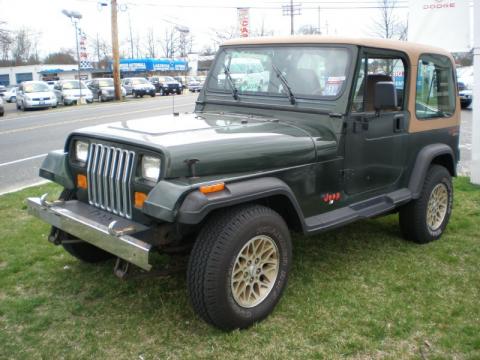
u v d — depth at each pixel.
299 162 3.77
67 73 62.41
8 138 13.82
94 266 4.57
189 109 22.47
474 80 7.29
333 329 3.48
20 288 4.15
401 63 4.61
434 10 8.38
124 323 3.58
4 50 60.75
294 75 4.30
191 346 3.29
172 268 3.80
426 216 5.04
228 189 3.19
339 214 4.12
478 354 3.22
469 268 4.53
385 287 4.13
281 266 3.62
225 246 3.19
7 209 6.35
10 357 3.20
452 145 5.50
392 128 4.56
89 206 3.88
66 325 3.57
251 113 4.49
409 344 3.33
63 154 4.11
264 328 3.47
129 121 4.12
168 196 3.03
